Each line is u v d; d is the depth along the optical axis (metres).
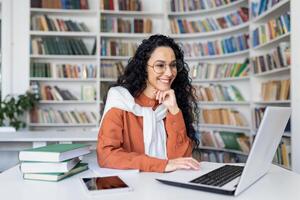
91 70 4.83
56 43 4.77
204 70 4.75
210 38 4.94
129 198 0.89
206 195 0.92
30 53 4.71
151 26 4.91
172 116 1.52
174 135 1.49
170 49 1.56
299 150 2.85
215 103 4.74
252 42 4.14
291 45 2.96
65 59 4.96
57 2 4.77
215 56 4.70
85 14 5.01
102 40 4.82
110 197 0.90
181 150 1.48
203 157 4.60
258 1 4.07
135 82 1.61
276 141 1.14
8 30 4.76
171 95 1.54
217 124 4.64
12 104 4.50
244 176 0.94
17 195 0.93
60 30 4.78
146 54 1.58
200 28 4.82
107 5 4.82
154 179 1.10
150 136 1.46
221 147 4.55
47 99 4.78
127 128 1.46
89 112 4.91
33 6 4.73
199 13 4.92
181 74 1.73
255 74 4.07
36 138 2.50
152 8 5.09
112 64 4.82
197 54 4.83
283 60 3.36
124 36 4.88
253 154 0.94
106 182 1.03
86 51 4.82
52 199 0.89
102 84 4.79
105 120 1.42
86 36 4.95
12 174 1.20
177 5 4.89
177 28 4.88
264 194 0.94
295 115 2.89
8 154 2.82
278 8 3.48
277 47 3.47
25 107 4.52
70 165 1.17
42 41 4.75
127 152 1.32
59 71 4.77
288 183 1.07
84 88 4.86
